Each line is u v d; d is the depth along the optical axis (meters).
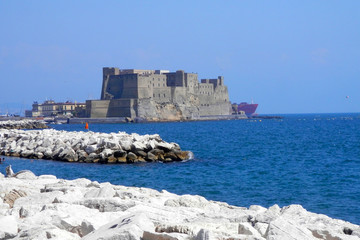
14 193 50.12
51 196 47.19
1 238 31.39
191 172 112.44
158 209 39.31
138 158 133.00
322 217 43.94
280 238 27.02
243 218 35.53
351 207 70.38
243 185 91.44
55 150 142.38
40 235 29.86
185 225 29.02
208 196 80.25
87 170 116.06
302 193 82.31
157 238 26.70
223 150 187.50
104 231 28.95
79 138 147.88
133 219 29.33
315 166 125.94
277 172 112.19
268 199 77.00
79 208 39.59
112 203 41.34
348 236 32.38
